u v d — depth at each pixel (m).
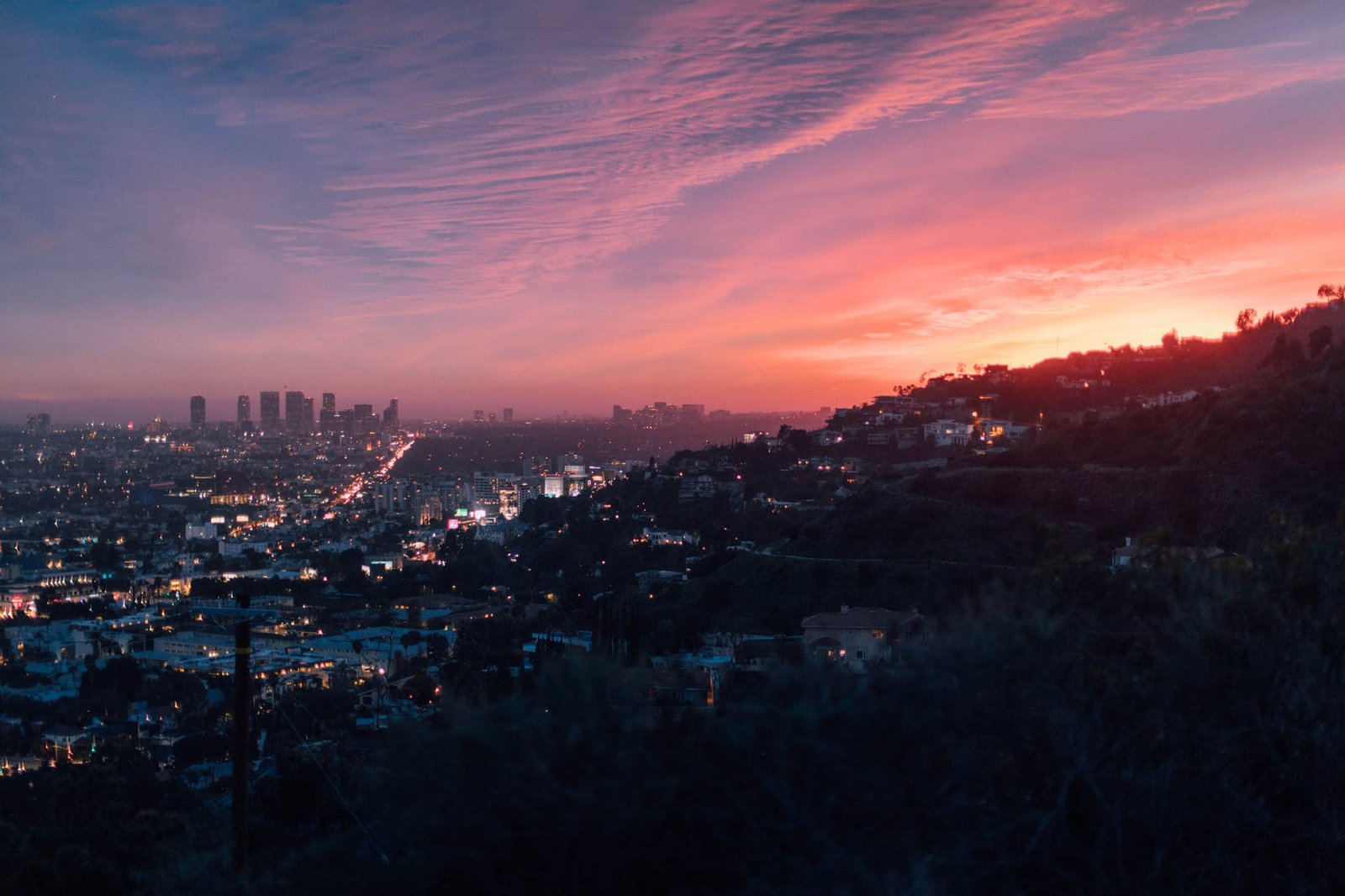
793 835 3.97
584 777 4.04
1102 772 4.20
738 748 4.06
